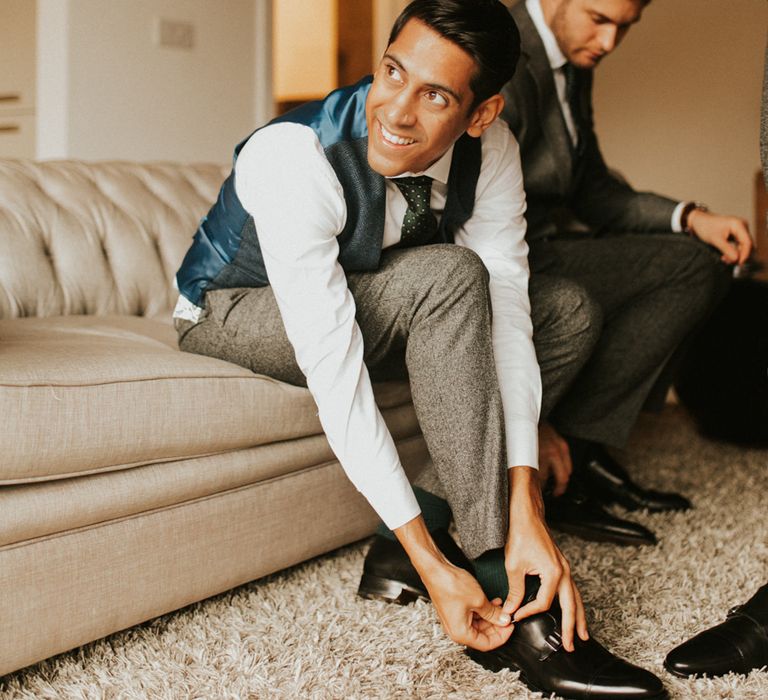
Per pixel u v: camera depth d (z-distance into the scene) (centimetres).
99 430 106
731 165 321
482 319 110
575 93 177
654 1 328
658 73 330
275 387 129
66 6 332
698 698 105
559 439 164
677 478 213
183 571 121
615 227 204
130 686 106
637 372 175
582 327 147
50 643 106
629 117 338
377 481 105
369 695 106
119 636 121
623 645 118
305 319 106
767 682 108
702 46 321
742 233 182
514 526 106
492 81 104
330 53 484
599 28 161
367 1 471
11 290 170
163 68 367
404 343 122
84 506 107
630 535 162
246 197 114
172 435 115
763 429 243
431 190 123
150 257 193
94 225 187
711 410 253
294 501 137
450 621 105
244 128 402
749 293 239
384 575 131
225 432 122
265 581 142
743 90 316
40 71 341
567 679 104
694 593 137
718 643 112
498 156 132
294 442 137
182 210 206
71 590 107
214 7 382
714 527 174
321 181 107
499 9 102
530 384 118
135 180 203
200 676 109
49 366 107
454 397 108
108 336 153
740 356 242
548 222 183
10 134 367
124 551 113
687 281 173
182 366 120
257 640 119
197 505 122
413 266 114
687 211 192
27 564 102
